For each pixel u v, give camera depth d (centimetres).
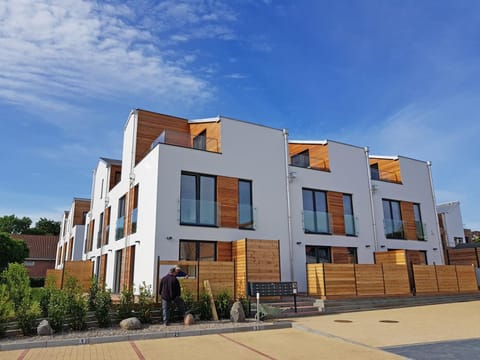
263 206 1417
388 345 650
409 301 1327
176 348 628
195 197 1295
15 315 730
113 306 859
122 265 1480
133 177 1457
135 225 1402
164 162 1240
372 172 2009
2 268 2150
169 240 1189
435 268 1512
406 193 1888
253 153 1446
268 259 1226
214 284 1017
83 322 762
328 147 1667
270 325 839
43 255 3616
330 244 1549
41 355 575
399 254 1482
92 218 2169
